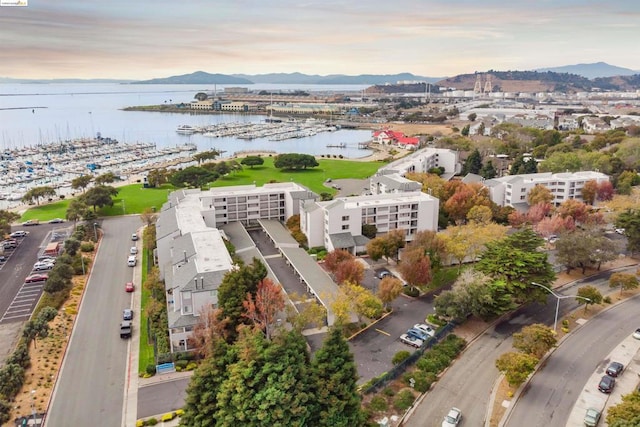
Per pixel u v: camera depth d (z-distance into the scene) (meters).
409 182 175.62
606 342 96.25
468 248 129.38
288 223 161.12
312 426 64.50
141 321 106.12
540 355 86.44
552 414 75.62
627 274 116.00
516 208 178.75
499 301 101.62
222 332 89.31
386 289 106.31
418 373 83.94
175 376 86.94
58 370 88.12
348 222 144.75
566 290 119.06
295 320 92.12
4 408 74.19
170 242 124.56
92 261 140.62
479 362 89.62
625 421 61.94
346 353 68.44
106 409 77.94
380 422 72.75
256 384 62.69
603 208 179.12
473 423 73.69
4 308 112.25
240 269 97.25
